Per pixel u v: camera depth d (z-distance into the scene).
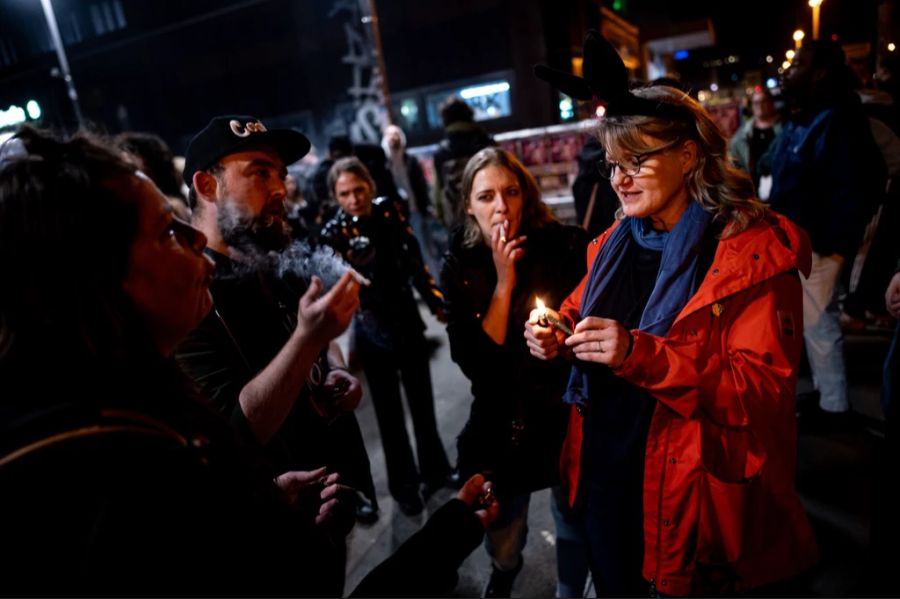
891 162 2.72
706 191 1.17
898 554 1.48
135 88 16.50
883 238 3.44
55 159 0.59
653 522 1.22
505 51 11.83
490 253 1.74
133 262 0.62
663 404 1.18
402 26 12.54
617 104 1.14
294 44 14.06
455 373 4.12
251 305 1.35
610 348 1.09
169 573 0.51
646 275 1.34
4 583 0.47
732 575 1.20
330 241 2.55
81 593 0.47
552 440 1.62
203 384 1.22
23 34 17.22
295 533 0.70
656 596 1.28
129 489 0.51
